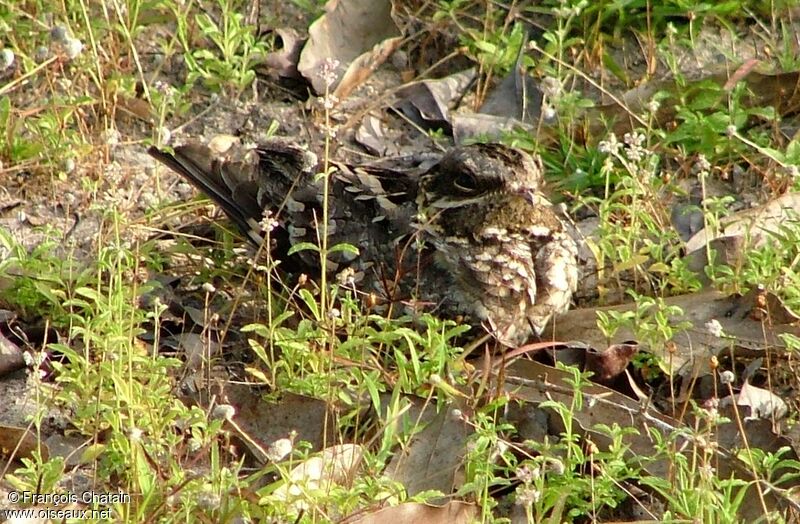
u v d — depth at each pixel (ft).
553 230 34.50
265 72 43.27
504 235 33.91
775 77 41.60
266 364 32.27
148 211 36.68
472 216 33.99
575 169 39.81
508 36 44.19
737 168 40.14
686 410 32.04
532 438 30.35
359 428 29.96
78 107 39.60
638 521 28.17
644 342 32.73
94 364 30.25
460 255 33.96
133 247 35.37
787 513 28.43
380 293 34.40
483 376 30.19
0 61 34.83
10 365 32.01
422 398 30.12
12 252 34.01
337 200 35.32
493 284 33.73
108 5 42.91
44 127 38.45
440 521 26.81
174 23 44.42
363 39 43.78
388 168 36.24
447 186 34.40
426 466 29.07
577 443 30.22
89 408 28.22
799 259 34.45
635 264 34.58
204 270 35.55
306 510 26.89
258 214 35.83
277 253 35.63
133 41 43.04
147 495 25.90
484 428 28.66
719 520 27.04
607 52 44.16
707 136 40.06
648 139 39.52
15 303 33.65
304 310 34.37
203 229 37.40
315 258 35.12
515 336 34.27
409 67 44.19
